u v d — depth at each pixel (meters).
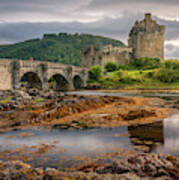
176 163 9.27
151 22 167.62
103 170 9.00
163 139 15.72
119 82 111.38
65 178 7.82
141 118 24.09
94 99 34.91
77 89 104.25
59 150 13.52
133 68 147.00
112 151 13.09
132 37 171.75
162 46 167.88
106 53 159.00
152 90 84.75
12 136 17.48
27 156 12.42
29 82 82.38
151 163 8.93
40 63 77.94
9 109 32.38
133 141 15.33
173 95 58.62
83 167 10.63
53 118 24.86
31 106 32.81
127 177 7.86
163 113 27.05
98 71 120.12
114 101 37.75
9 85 61.03
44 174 8.24
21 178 7.96
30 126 21.48
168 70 109.94
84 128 20.16
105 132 18.36
